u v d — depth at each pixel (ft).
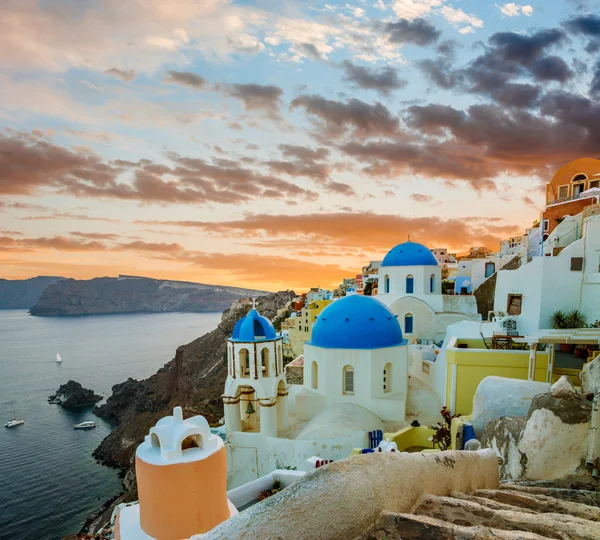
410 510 13.28
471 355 66.13
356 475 12.14
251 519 9.93
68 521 153.89
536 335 57.36
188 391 276.00
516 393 47.80
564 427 26.30
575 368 58.80
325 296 280.10
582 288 74.33
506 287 88.94
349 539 10.73
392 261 126.21
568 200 108.88
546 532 12.16
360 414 79.25
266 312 365.61
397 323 91.50
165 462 28.94
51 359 579.89
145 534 29.60
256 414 94.32
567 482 24.00
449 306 121.70
